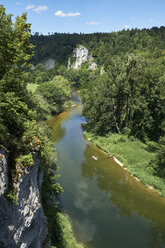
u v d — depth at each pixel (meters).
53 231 20.86
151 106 45.53
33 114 17.50
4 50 15.62
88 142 51.22
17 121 13.02
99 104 53.31
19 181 11.99
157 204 29.55
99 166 39.84
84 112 60.25
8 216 10.88
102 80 62.94
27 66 20.98
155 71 44.28
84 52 199.50
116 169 39.00
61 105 81.75
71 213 26.67
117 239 23.09
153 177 35.56
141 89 46.97
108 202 29.48
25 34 19.64
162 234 24.19
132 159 40.91
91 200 29.70
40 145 15.35
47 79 150.62
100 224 25.20
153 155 41.38
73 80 157.12
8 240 10.90
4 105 11.67
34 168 14.09
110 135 52.94
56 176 26.53
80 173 36.84
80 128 61.22
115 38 199.62
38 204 14.08
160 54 112.19
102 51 182.75
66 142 50.25
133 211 27.97
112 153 44.69
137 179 35.81
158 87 43.41
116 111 54.75
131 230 24.55
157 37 181.38
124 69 46.72
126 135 51.28
